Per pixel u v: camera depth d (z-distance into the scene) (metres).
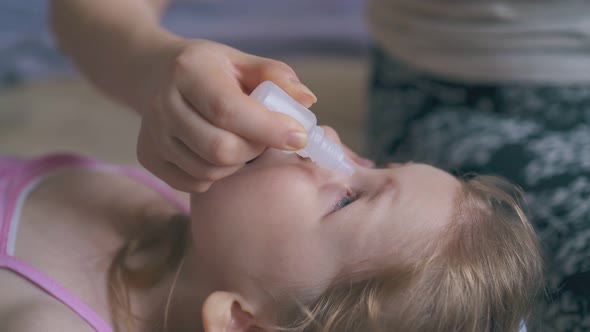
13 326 0.78
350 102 1.98
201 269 0.86
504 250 0.85
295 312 0.81
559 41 1.16
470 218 0.85
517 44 1.18
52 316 0.80
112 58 0.93
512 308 0.85
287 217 0.80
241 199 0.80
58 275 0.88
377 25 1.40
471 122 1.22
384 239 0.80
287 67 0.74
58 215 0.97
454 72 1.26
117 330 0.86
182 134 0.69
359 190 0.85
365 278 0.79
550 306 0.91
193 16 2.03
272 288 0.81
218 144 0.66
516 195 0.99
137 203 1.03
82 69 1.05
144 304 0.89
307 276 0.81
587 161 1.03
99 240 0.96
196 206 0.83
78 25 0.99
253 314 0.82
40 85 1.91
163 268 0.91
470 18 1.21
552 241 0.95
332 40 2.16
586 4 1.14
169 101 0.69
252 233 0.80
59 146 1.61
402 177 0.86
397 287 0.78
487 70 1.22
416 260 0.79
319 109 1.92
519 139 1.12
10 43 1.83
